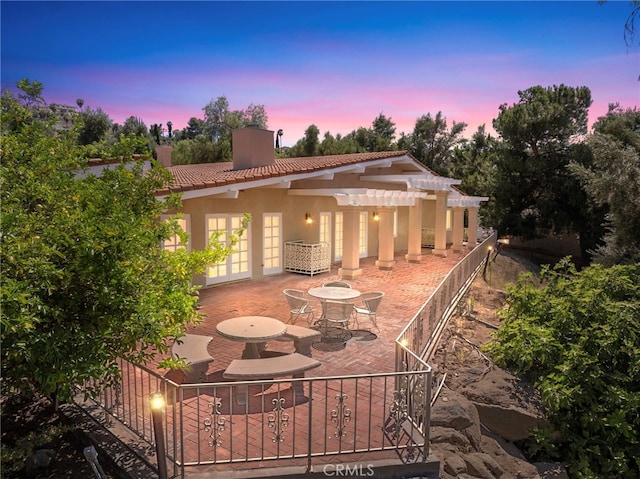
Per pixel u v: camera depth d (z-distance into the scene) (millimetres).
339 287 10914
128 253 4656
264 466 4809
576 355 8531
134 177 5594
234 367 6145
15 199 4656
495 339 10539
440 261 20422
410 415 5855
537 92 32938
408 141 45344
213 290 13812
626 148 19547
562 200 31859
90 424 5699
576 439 7898
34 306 3920
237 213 14906
